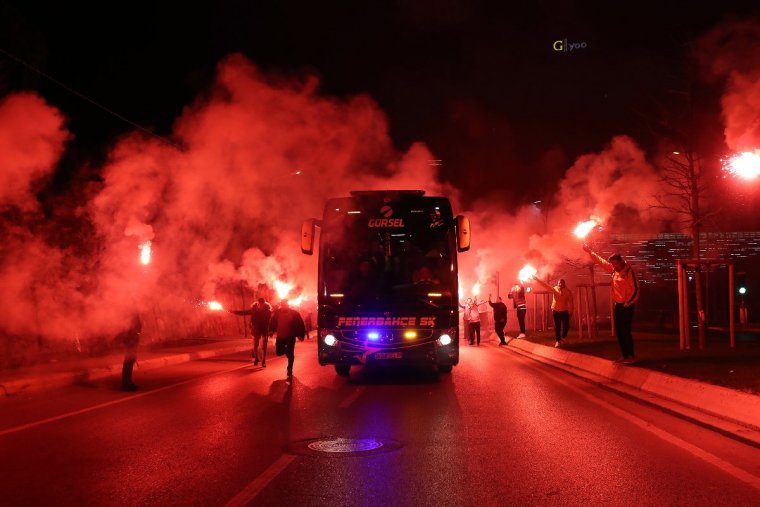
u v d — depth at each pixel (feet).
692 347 54.34
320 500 19.69
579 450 25.63
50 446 27.27
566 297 66.39
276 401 39.22
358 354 47.83
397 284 48.24
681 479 21.44
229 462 24.34
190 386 47.06
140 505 19.47
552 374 51.90
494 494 20.11
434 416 33.37
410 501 19.52
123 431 30.35
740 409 29.25
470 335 90.38
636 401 37.73
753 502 19.06
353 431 29.78
